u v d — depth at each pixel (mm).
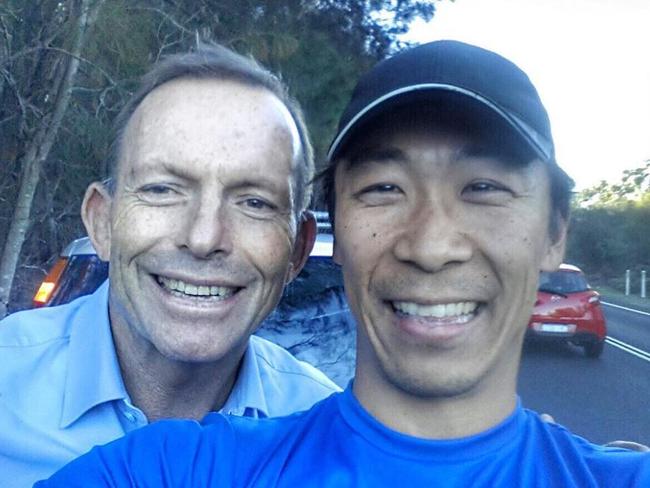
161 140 606
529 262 443
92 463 460
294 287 1032
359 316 456
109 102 2727
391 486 438
